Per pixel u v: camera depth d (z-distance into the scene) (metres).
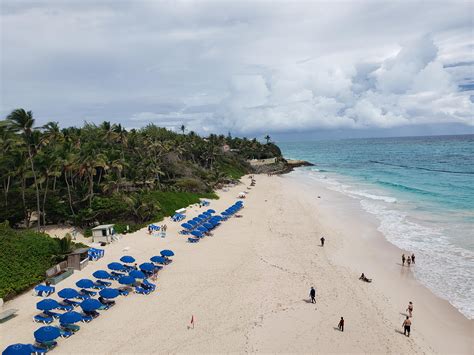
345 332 25.67
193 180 80.94
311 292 29.73
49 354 22.62
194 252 41.97
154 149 84.75
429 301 30.84
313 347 23.80
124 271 35.25
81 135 75.12
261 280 34.06
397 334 25.75
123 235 48.12
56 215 49.97
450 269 37.25
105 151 62.25
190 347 23.45
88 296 29.92
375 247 44.56
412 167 140.00
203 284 33.06
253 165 147.12
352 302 30.16
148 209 54.59
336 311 28.59
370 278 35.38
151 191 65.38
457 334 25.98
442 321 27.77
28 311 28.09
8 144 50.06
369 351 23.59
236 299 30.11
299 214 63.00
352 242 46.75
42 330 22.77
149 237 47.44
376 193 83.00
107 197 53.53
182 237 47.94
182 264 38.12
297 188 96.50
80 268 36.38
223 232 50.97
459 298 31.36
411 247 44.09
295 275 35.41
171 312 27.89
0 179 48.53
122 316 27.28
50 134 60.75
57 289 32.00
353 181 107.50
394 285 33.88
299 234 50.16
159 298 30.25
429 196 75.69
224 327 25.86
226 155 139.25
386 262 39.56
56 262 36.25
